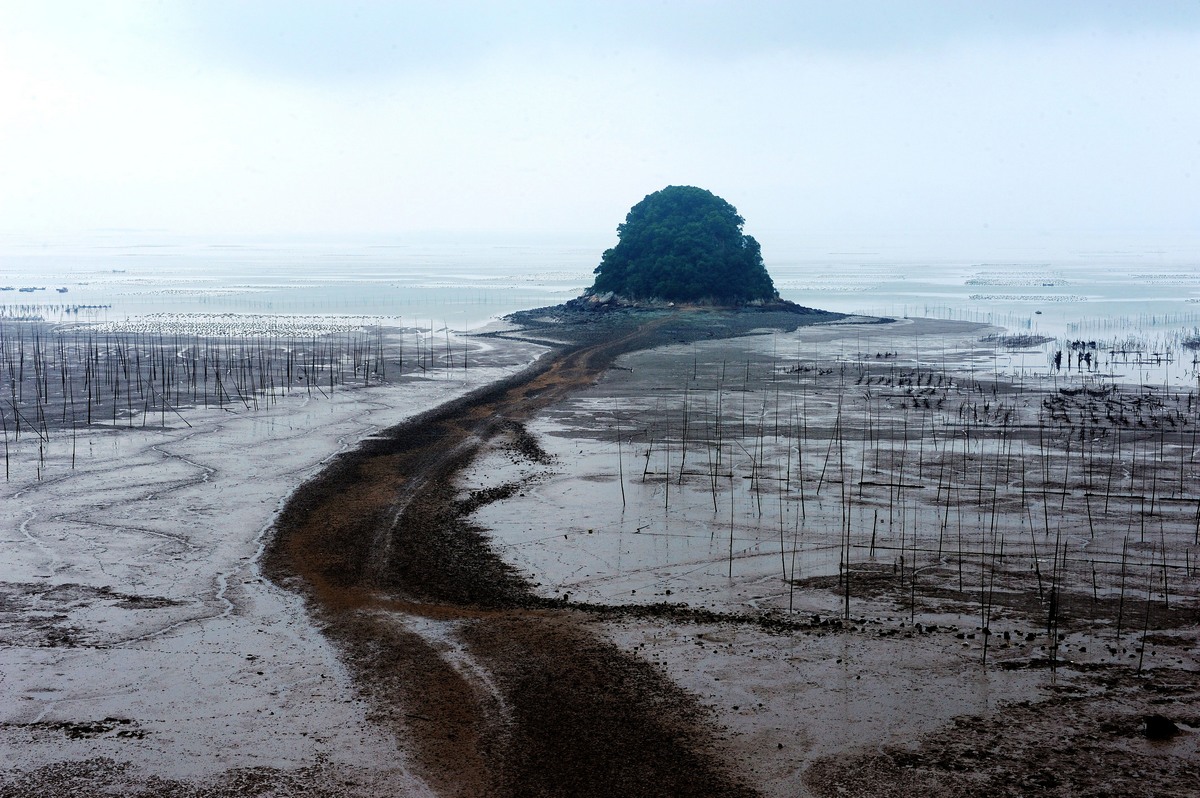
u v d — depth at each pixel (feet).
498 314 458.50
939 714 80.38
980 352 317.22
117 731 77.92
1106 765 72.79
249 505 137.90
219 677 86.94
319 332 368.68
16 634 95.04
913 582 109.40
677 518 132.77
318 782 71.51
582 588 108.47
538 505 139.33
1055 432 186.29
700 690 84.69
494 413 209.36
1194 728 77.82
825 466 159.74
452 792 70.49
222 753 75.00
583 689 84.94
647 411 210.18
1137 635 95.04
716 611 101.71
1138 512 134.21
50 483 146.82
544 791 70.54
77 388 230.89
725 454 168.45
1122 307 495.82
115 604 102.83
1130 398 226.17
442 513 135.85
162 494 142.20
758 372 268.62
